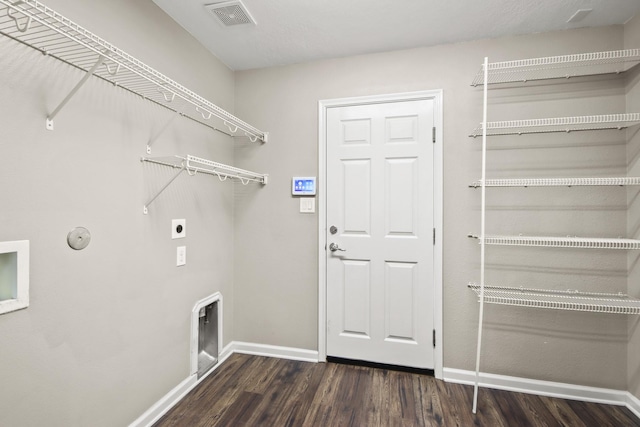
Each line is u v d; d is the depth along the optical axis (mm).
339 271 2230
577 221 1843
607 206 1806
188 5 1645
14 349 1027
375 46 2072
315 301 2283
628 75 1757
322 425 1583
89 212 1271
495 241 1823
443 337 2037
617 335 1794
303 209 2299
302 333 2309
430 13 1715
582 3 1612
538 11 1686
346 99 2201
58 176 1150
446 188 2035
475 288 1938
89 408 1285
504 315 1947
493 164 1951
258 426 1578
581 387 1829
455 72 2020
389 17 1752
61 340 1172
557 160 1865
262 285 2381
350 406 1737
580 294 1834
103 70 1295
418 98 2074
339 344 2234
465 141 2002
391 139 2131
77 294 1229
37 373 1094
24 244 1041
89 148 1270
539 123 1740
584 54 1654
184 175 1868
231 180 2410
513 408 1730
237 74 2422
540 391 1878
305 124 2295
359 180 2189
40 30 1074
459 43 2014
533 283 1913
